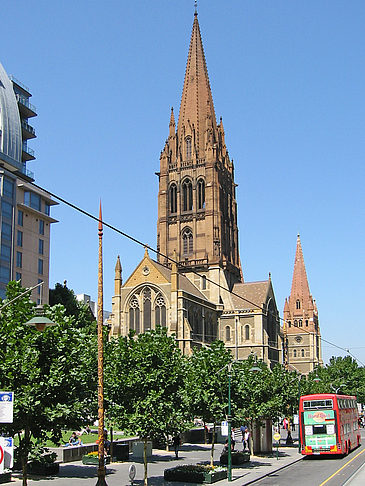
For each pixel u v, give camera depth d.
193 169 147.25
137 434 44.34
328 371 166.25
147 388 45.09
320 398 69.25
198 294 135.62
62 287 122.00
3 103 99.00
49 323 30.05
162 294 121.38
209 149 145.88
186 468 51.56
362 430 131.88
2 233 98.50
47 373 33.00
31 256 112.56
